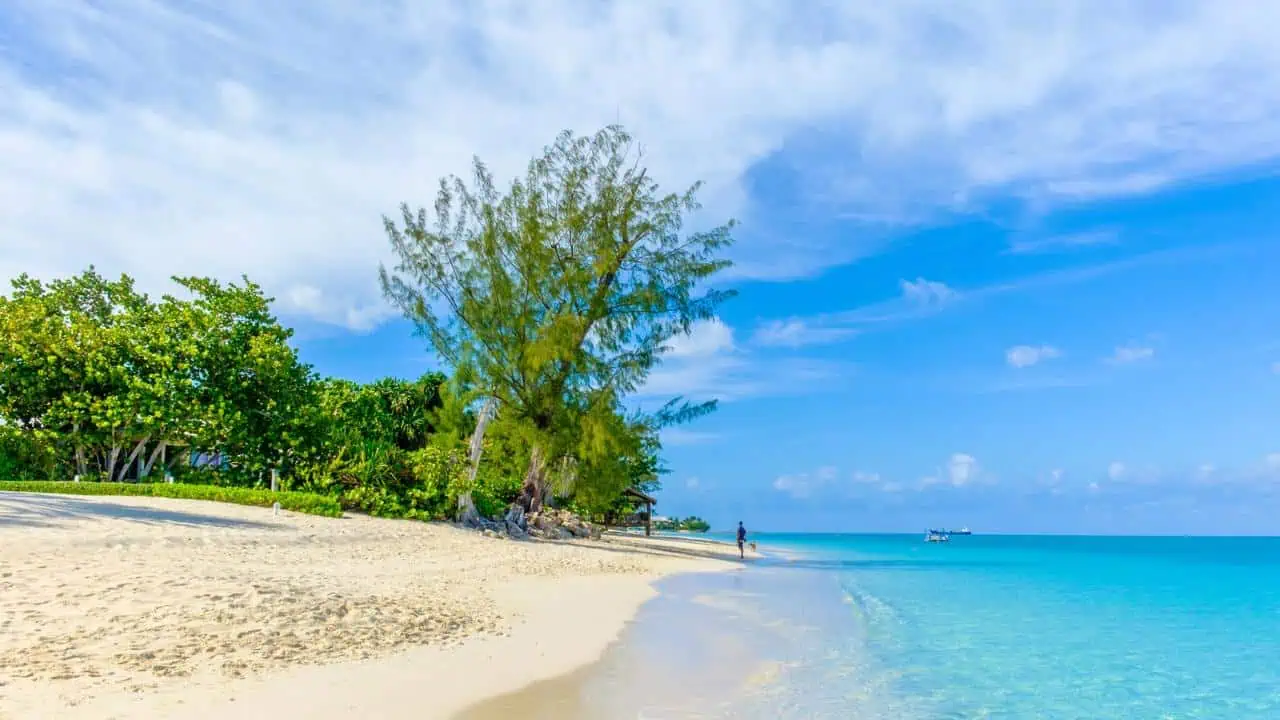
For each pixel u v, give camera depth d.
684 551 36.97
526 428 29.94
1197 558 66.81
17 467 30.56
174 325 31.95
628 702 7.76
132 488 25.83
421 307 30.72
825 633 13.58
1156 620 19.39
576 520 38.47
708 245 32.31
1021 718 8.74
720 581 22.27
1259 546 148.50
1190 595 26.67
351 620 10.00
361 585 12.91
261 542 16.52
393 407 40.41
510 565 19.48
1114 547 124.44
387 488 27.77
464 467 29.44
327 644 8.77
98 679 6.76
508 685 7.99
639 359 30.73
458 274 31.33
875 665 10.98
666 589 18.72
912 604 20.31
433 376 41.97
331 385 37.38
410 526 25.16
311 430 30.42
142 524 16.19
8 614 8.54
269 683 7.16
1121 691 10.72
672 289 31.50
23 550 11.84
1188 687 11.23
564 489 32.56
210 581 11.10
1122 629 17.34
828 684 9.52
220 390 31.23
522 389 30.34
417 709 6.82
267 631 8.91
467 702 7.20
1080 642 15.01
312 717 6.32
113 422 29.33
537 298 31.02
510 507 31.59
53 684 6.50
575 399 30.45
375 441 30.62
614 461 31.16
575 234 31.52
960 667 11.53
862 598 20.61
